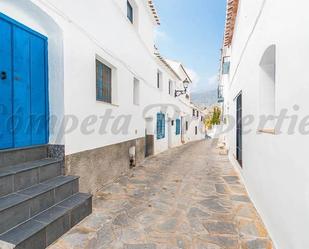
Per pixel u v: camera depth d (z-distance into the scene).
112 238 2.79
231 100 8.40
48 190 2.93
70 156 3.85
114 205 3.91
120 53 6.24
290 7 2.14
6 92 3.07
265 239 2.79
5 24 3.06
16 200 2.52
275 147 2.64
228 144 9.99
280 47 2.43
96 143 4.78
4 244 2.11
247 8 4.60
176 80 16.14
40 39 3.63
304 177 1.87
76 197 3.39
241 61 5.54
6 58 3.07
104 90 5.55
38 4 3.24
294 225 2.08
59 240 2.71
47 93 3.76
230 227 3.09
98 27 4.92
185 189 4.87
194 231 2.98
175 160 8.93
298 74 1.98
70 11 3.89
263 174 3.21
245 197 4.32
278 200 2.52
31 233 2.31
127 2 7.40
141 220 3.31
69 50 3.87
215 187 5.01
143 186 5.13
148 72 9.52
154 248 2.59
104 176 5.14
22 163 3.28
